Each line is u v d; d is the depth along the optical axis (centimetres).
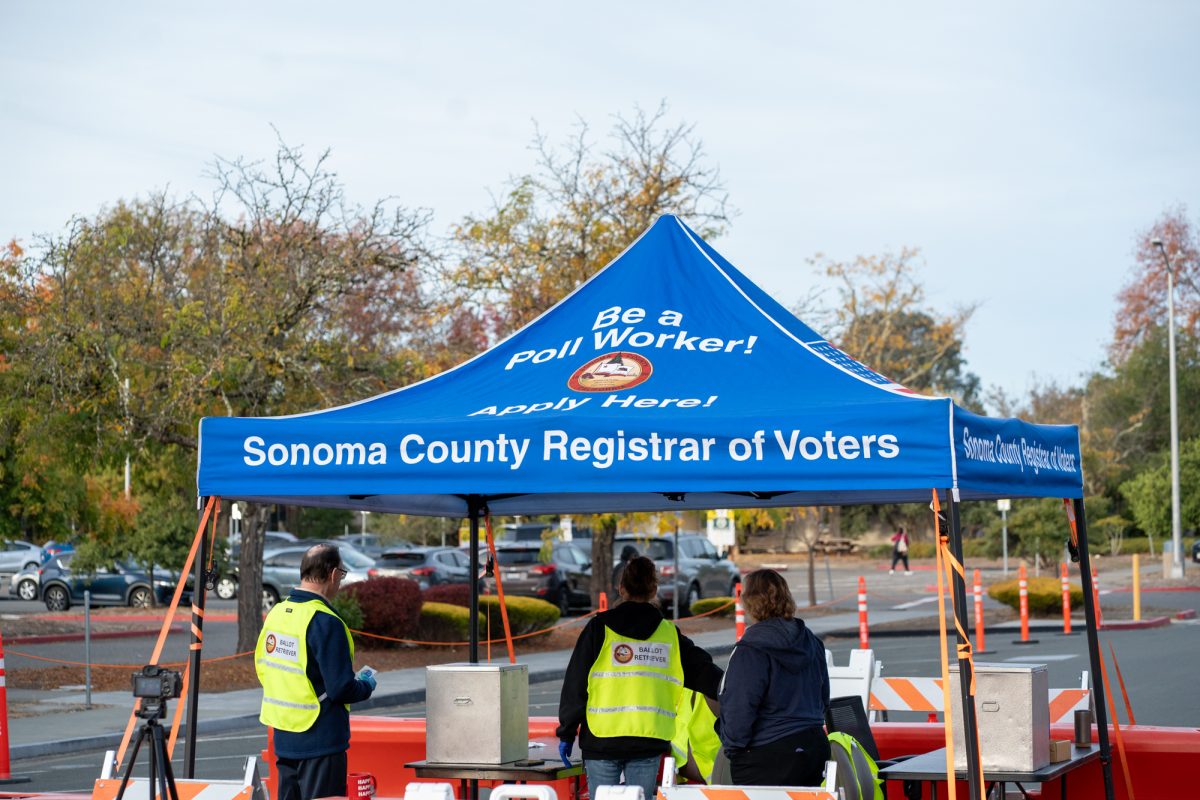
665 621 793
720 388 812
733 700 718
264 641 809
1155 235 7838
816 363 825
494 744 823
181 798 753
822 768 729
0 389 2261
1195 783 945
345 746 808
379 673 2380
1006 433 813
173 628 3334
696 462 738
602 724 774
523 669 855
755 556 7731
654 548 3519
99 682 2205
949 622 3216
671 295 925
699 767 851
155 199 4338
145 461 2288
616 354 873
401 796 1054
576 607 3572
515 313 2891
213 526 836
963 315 4722
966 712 714
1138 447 6925
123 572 4012
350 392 2328
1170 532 5275
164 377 2233
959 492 717
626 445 748
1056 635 2906
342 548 3809
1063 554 4909
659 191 2891
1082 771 962
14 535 2598
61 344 2158
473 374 894
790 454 726
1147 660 2322
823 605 3806
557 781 993
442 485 773
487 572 1102
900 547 5981
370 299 2581
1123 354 7912
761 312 890
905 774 795
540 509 1171
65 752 1641
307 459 796
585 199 2933
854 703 848
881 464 712
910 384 4769
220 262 2414
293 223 2328
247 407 2239
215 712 1911
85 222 2277
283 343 2275
